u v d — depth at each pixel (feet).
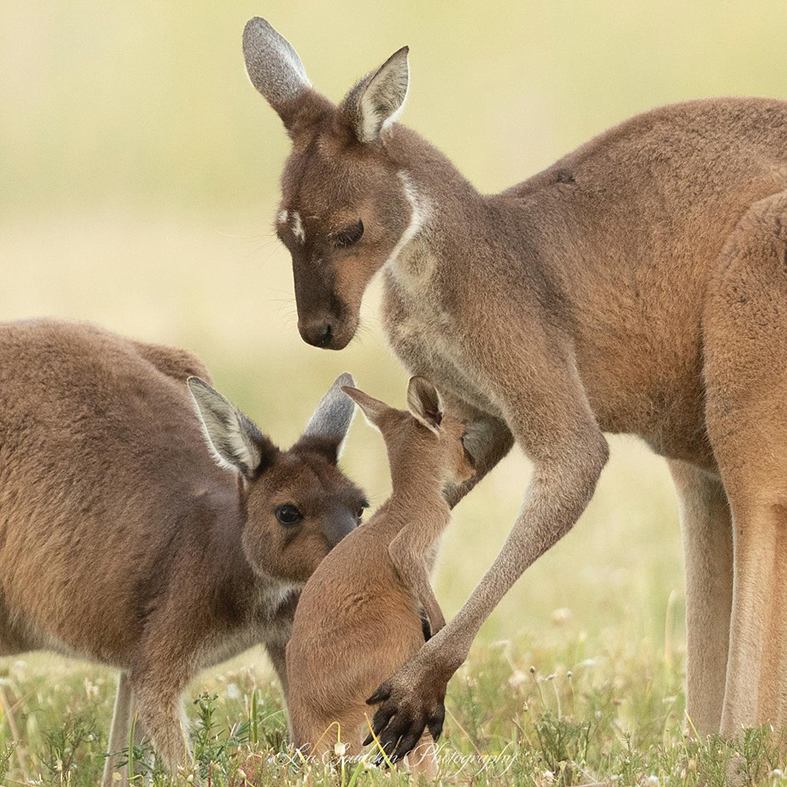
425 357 36.27
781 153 36.09
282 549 34.73
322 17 222.89
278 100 36.29
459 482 33.30
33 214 147.84
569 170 37.04
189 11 223.30
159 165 173.58
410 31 215.92
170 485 37.04
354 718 31.83
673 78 187.11
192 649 35.47
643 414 36.52
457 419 33.96
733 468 34.53
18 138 177.47
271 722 37.40
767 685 33.76
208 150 177.88
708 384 34.83
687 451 37.04
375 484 62.18
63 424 37.55
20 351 38.32
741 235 34.81
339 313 34.86
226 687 40.22
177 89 197.16
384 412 34.01
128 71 203.92
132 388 38.99
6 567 37.35
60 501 36.96
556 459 34.50
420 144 36.01
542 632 48.93
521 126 170.50
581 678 42.22
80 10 221.25
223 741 34.17
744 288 34.45
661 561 55.52
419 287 35.35
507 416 35.09
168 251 123.85
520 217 36.22
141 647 35.50
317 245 34.83
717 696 37.81
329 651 31.68
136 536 36.37
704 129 36.42
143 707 35.17
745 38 198.29
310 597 32.22
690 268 35.47
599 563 56.75
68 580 36.63
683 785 30.99
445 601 51.57
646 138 36.63
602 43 200.44
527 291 35.27
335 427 36.86
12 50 204.33
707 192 35.70
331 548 34.42
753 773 31.68
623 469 68.39
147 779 34.65
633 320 35.70
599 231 35.99
